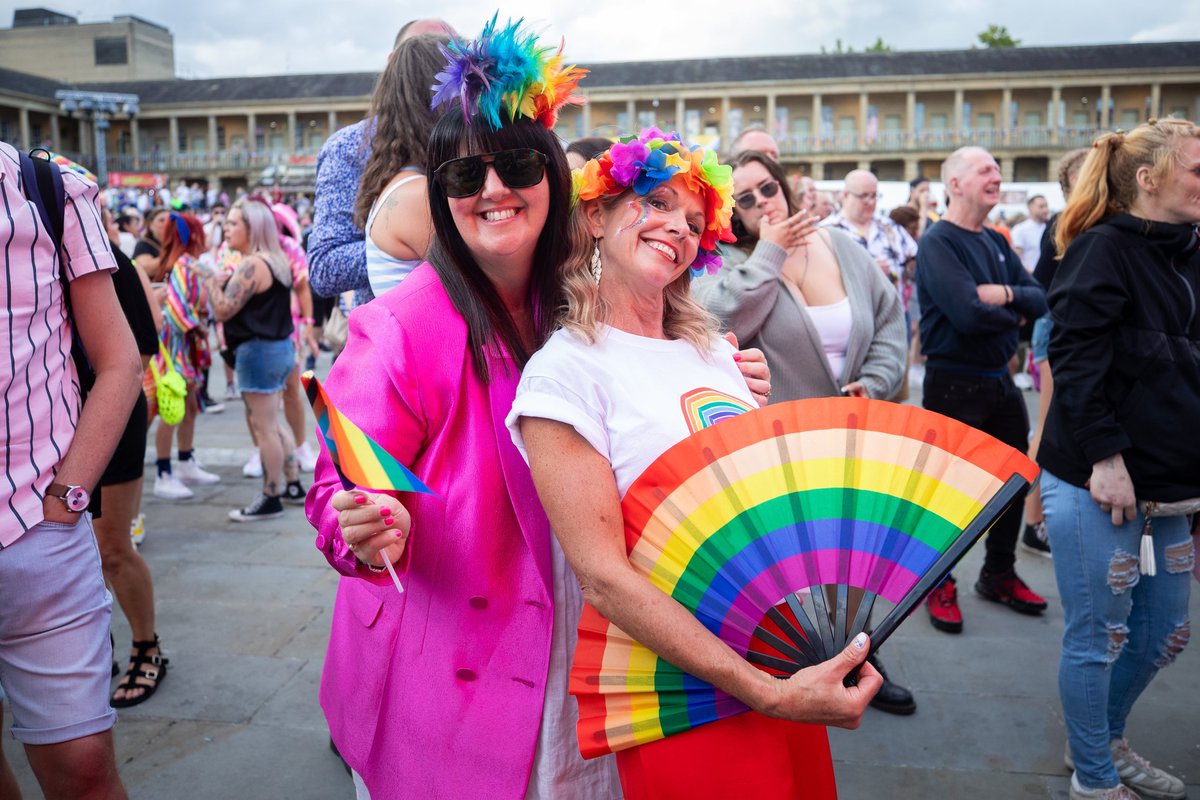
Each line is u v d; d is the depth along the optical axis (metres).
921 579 1.33
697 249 1.64
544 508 1.47
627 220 1.54
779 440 1.42
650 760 1.44
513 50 1.52
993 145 61.12
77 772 1.86
